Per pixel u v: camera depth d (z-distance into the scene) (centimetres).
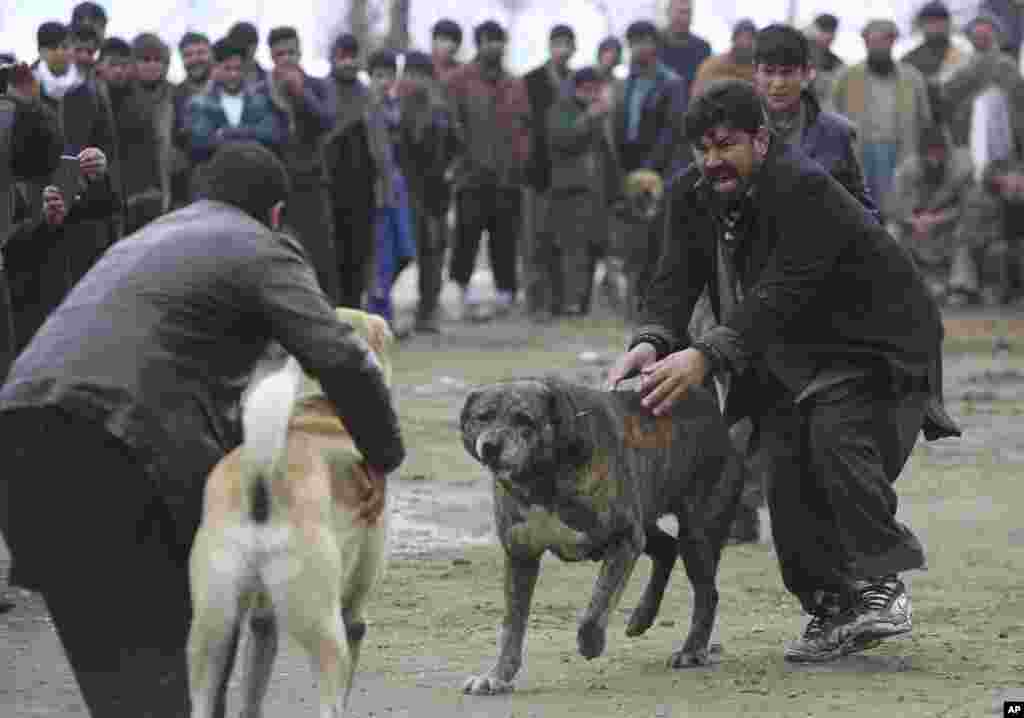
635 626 1138
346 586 891
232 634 791
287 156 2450
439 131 2905
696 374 1022
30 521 834
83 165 1437
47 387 809
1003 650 1126
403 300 3647
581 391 1022
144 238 852
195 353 827
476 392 991
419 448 1914
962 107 3316
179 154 2430
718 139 1038
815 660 1098
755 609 1268
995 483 1761
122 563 831
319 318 831
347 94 2683
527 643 1164
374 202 2680
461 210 3183
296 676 1070
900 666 1087
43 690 1043
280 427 762
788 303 1034
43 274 1477
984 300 3331
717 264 1102
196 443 820
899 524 1073
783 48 1204
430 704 1005
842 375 1065
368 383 836
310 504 788
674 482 1080
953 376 2472
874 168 3222
